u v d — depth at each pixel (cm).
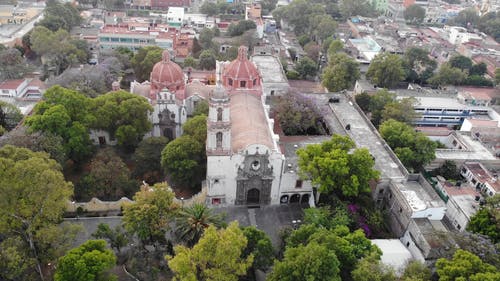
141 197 7550
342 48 18438
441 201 8712
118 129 10400
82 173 10312
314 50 19200
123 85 15088
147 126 10856
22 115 11494
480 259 6781
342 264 6956
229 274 6450
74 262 6191
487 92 15675
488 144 12456
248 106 10312
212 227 6700
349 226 8350
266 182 9269
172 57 17088
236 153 8775
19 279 6856
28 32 18575
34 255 7000
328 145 9094
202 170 9719
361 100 13725
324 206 8694
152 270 7381
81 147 9962
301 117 11588
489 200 8344
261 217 9294
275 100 12731
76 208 8875
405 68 16925
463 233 7550
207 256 6391
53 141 9194
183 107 11362
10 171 6412
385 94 13425
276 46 19638
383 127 11238
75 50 15975
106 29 18138
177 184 9794
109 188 9162
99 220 8825
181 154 9331
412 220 8319
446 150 11825
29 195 6500
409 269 7012
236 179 9081
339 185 8794
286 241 7694
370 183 9700
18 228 6994
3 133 9994
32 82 14488
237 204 9544
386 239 8331
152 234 7519
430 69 17362
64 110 9781
